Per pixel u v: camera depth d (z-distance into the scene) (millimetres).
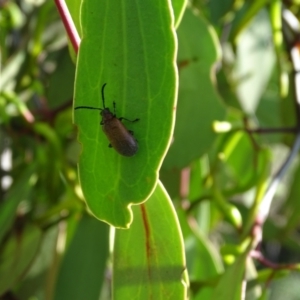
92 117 121
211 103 198
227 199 240
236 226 194
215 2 229
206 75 198
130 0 118
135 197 119
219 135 221
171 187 206
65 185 226
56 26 234
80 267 210
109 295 268
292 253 542
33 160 225
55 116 226
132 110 117
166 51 115
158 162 117
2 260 212
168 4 116
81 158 123
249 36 246
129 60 118
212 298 155
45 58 242
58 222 214
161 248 142
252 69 247
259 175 201
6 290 204
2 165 237
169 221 141
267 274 176
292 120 250
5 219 202
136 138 117
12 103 215
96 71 119
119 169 120
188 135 196
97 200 121
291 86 242
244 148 243
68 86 227
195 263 207
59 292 209
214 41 196
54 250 212
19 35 254
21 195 206
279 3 225
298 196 268
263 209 175
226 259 177
